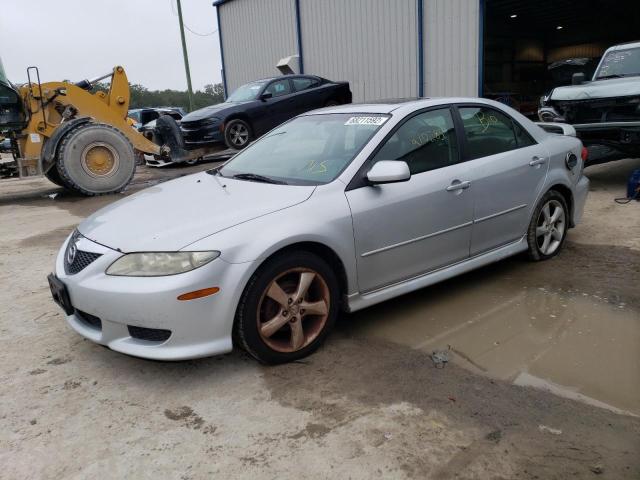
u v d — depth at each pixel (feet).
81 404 9.68
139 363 11.02
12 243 21.40
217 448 8.36
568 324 12.11
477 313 12.83
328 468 7.82
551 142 15.70
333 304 11.14
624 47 27.50
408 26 44.75
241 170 13.47
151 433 8.80
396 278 12.20
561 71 64.23
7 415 9.41
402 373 10.29
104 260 9.98
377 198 11.51
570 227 16.75
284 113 43.01
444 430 8.54
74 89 33.65
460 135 13.43
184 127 40.42
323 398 9.56
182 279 9.39
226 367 10.74
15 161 33.81
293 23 56.13
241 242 9.80
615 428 8.48
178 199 11.70
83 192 32.37
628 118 22.72
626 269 15.03
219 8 66.03
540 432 8.43
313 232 10.46
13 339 12.33
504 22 79.00
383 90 48.39
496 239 14.19
